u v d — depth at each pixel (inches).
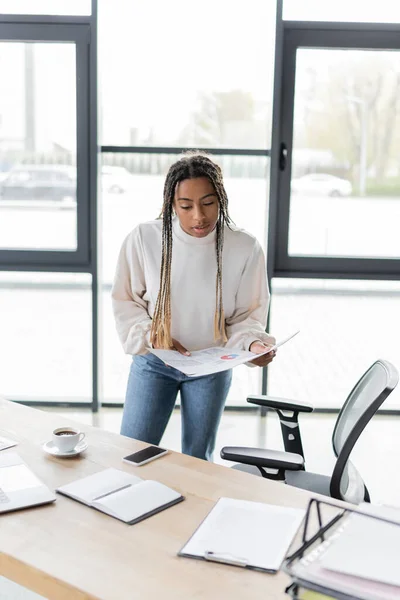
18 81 136.9
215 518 50.4
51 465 60.1
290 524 49.4
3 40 134.6
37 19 132.9
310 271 143.5
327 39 133.4
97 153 137.3
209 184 74.4
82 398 151.3
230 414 148.9
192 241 78.5
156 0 135.2
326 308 150.7
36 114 138.0
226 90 138.3
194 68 137.4
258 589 41.9
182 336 83.0
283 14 132.7
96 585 41.9
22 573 44.6
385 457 128.7
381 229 141.9
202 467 60.7
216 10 135.5
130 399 84.4
